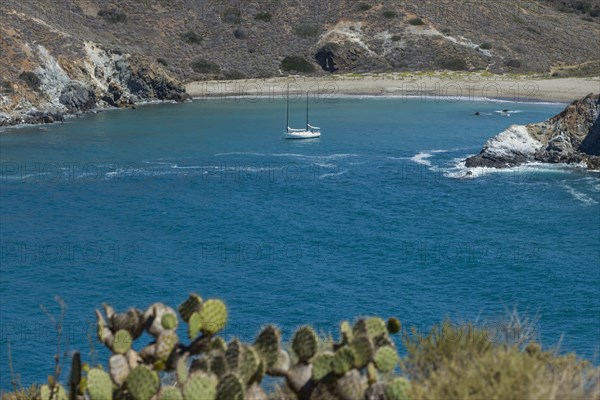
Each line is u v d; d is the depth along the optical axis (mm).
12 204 98438
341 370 12430
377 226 88750
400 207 97125
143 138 144750
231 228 88375
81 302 64188
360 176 114875
